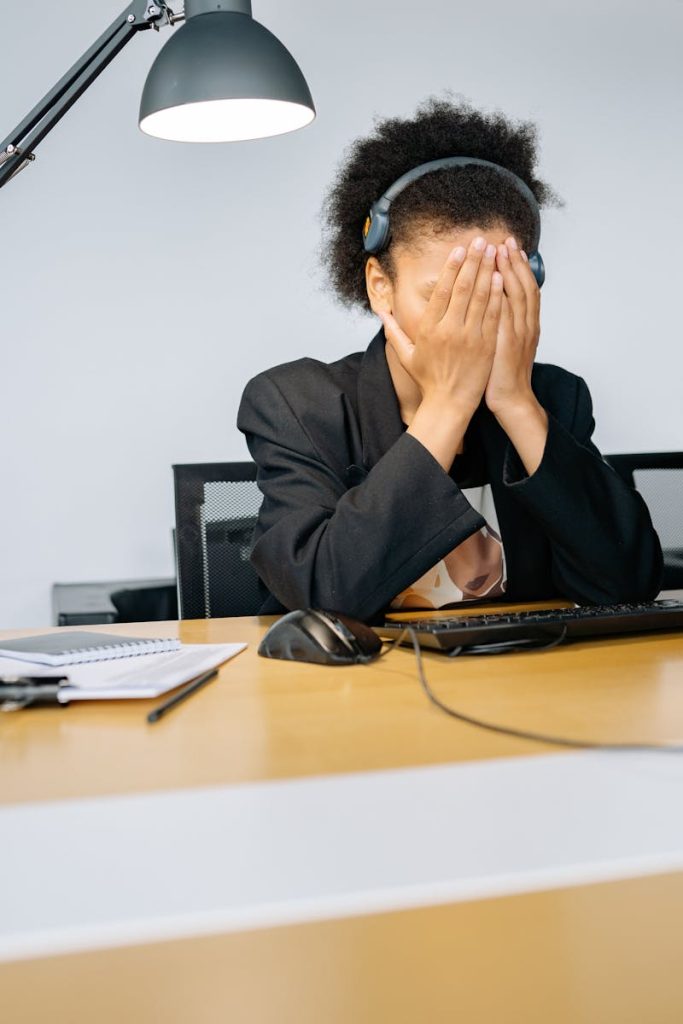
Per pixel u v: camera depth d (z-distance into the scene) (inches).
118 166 112.4
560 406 56.3
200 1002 18.9
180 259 114.0
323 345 117.4
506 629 31.8
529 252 47.8
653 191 125.1
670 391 126.3
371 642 31.3
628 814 15.2
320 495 46.2
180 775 18.0
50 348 111.3
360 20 117.0
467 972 19.8
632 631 35.2
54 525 111.6
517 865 14.0
